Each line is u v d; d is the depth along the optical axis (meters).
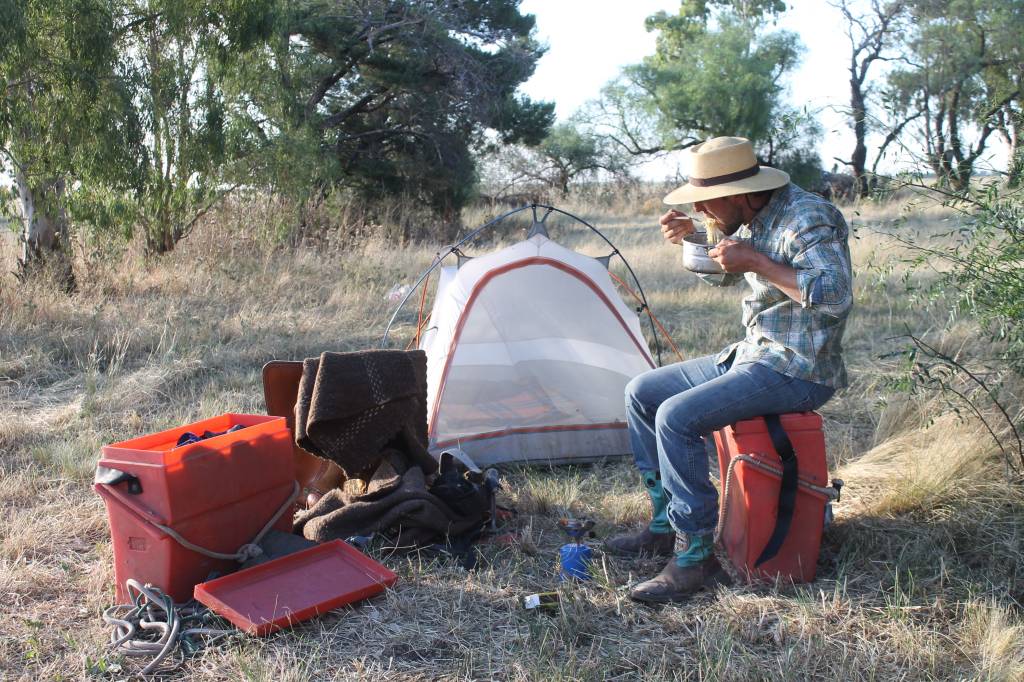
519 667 2.88
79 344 7.29
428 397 5.18
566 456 5.07
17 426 5.39
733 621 3.14
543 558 3.78
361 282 10.30
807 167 26.69
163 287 9.70
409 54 18.92
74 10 8.82
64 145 9.09
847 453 4.82
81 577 3.59
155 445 3.59
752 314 3.48
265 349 7.39
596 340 5.35
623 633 3.15
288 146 12.09
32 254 9.35
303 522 3.92
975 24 21.00
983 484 3.93
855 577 3.46
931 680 2.79
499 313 5.31
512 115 21.11
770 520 3.40
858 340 7.48
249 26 10.88
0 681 2.85
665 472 3.38
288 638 3.09
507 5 20.39
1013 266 3.90
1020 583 3.33
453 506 3.91
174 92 10.54
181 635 3.06
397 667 2.94
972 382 4.87
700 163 3.35
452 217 20.20
